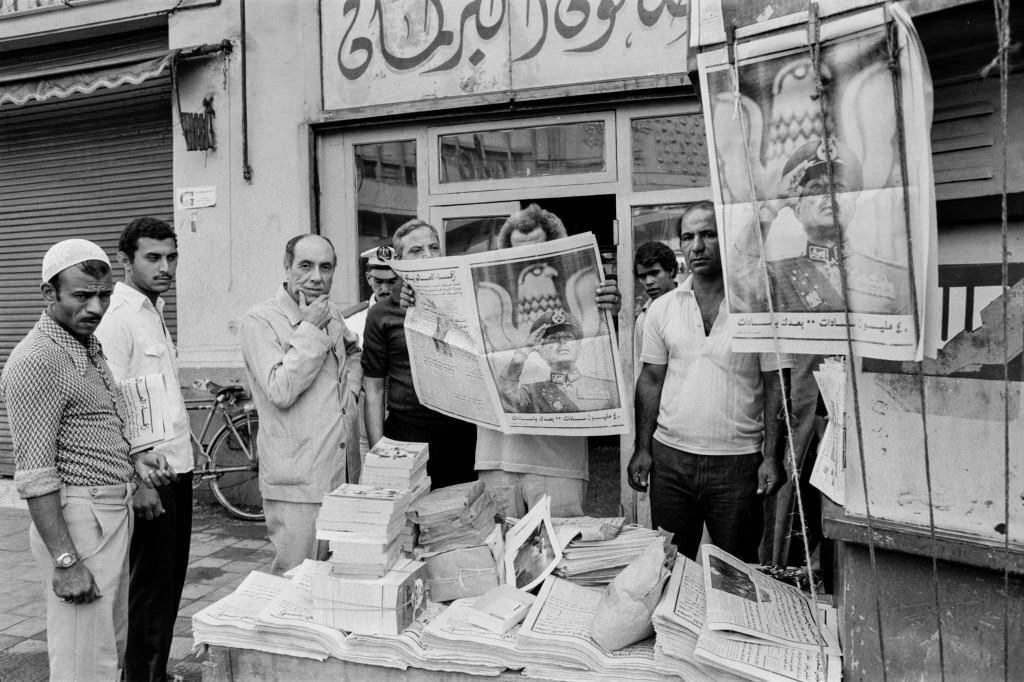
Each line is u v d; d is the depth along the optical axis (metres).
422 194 5.13
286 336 2.54
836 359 1.67
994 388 1.38
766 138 1.41
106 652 2.17
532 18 4.73
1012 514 1.37
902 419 1.47
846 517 1.52
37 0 5.88
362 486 1.99
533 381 2.43
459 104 4.89
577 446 2.67
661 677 1.64
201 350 5.51
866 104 1.28
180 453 2.73
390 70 5.07
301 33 5.24
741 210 1.47
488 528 2.12
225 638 1.89
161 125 5.83
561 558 2.03
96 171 6.08
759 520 2.65
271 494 2.58
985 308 1.39
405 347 2.93
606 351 2.37
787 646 1.63
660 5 4.47
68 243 2.10
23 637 3.36
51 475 2.03
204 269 5.50
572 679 1.67
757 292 1.47
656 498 2.71
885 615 1.51
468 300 2.43
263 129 5.33
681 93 4.49
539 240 2.60
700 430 2.56
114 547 2.19
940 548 1.39
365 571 1.82
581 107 4.71
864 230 1.32
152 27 5.79
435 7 4.93
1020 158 1.35
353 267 5.32
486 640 1.73
